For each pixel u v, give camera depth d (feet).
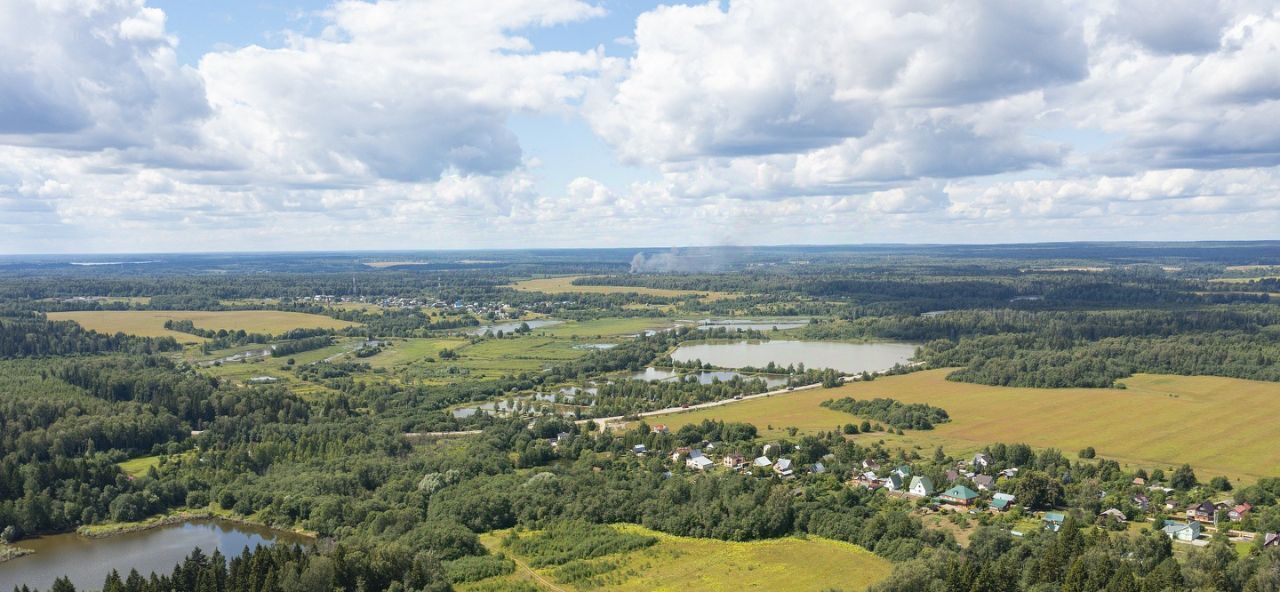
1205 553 557.74
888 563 613.11
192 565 577.84
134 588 543.39
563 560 640.58
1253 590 502.38
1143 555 561.02
